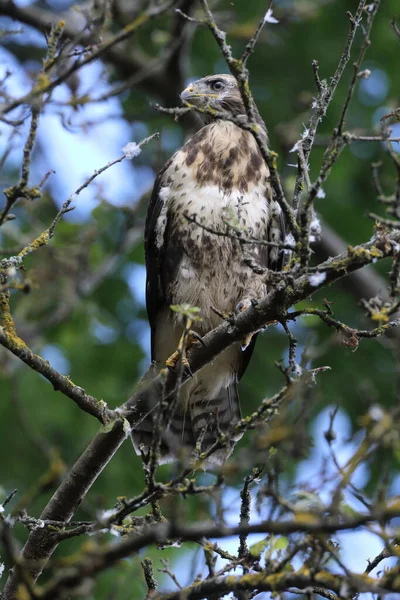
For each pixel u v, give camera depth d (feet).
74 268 45.75
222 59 52.65
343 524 18.24
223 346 27.86
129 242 46.68
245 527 18.51
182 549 36.88
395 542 22.99
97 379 46.73
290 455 19.63
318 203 50.24
